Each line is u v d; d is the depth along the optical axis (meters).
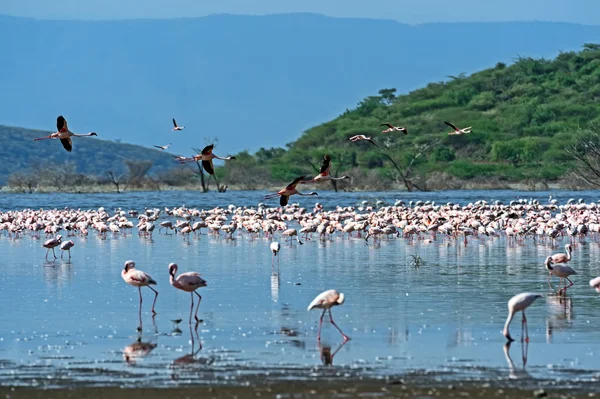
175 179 137.75
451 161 137.62
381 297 27.80
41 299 27.84
